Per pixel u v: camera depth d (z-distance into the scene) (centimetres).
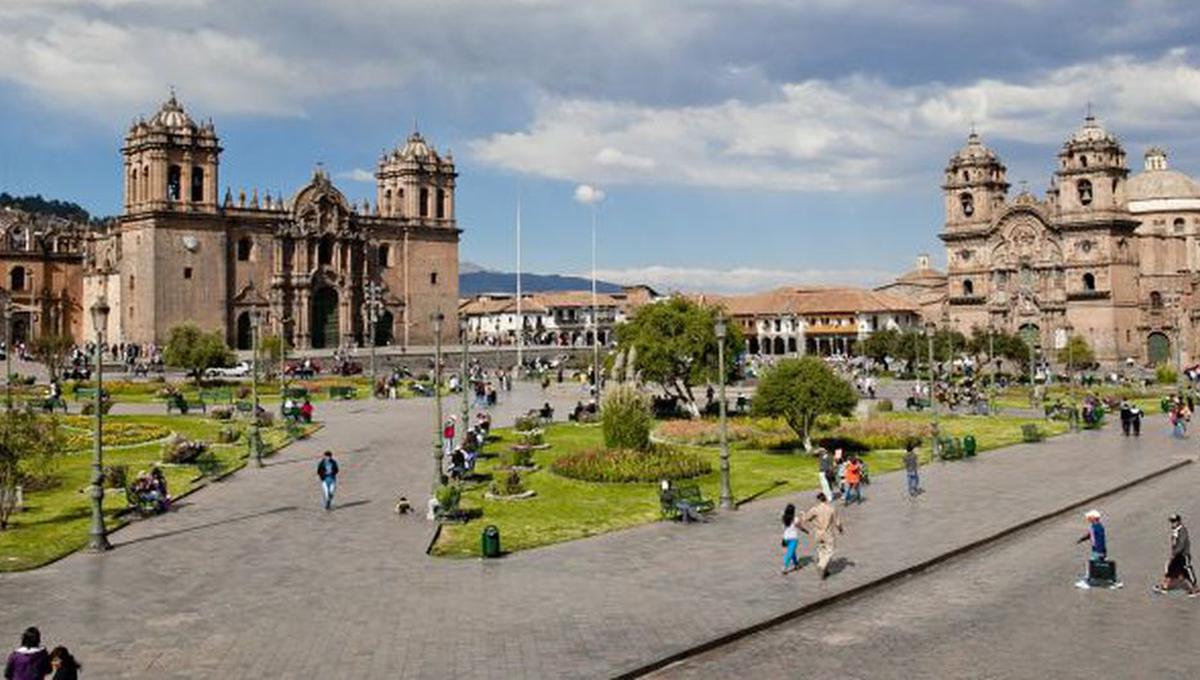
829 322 17725
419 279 15175
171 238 12438
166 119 12525
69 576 2888
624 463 4669
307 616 2494
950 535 3412
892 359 13688
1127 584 2839
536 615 2498
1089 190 15212
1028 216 15538
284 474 4722
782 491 4356
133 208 12731
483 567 2998
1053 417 7738
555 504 4025
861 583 2795
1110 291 14775
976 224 16212
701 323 7050
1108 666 2177
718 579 2848
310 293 13612
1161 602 2659
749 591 2717
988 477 4788
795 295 18512
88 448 5366
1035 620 2514
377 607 2570
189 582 2820
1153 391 10500
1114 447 6003
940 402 8769
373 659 2177
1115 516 3869
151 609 2553
